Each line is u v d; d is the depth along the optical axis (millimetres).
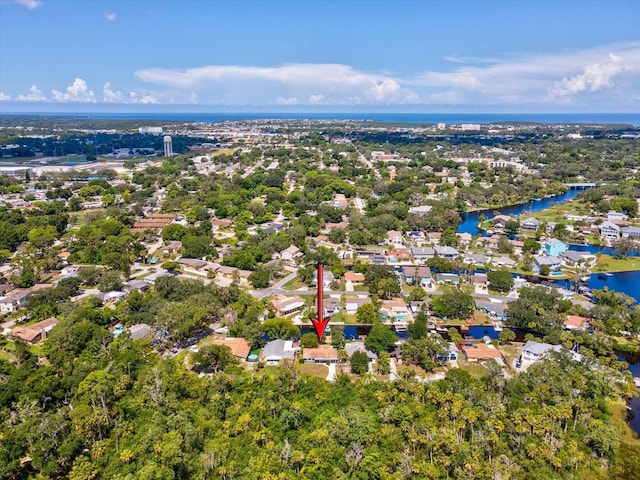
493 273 155875
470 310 133375
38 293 136000
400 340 120875
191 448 78000
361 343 115438
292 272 170750
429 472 71562
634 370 108625
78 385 91562
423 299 145625
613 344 117688
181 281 144625
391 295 147500
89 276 155375
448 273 168125
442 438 76000
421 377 100875
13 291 148125
